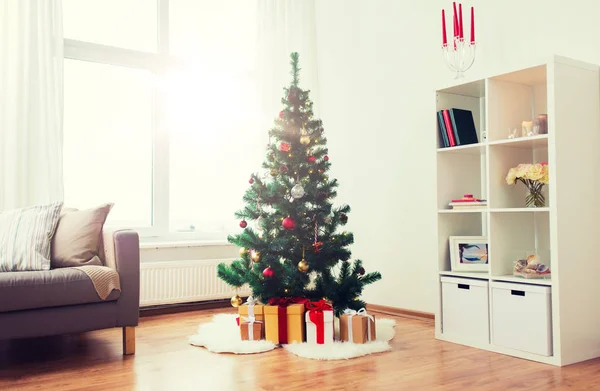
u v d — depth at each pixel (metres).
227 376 2.41
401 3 3.98
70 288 2.60
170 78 4.40
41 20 3.66
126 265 2.79
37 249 2.86
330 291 3.20
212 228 4.56
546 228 3.05
